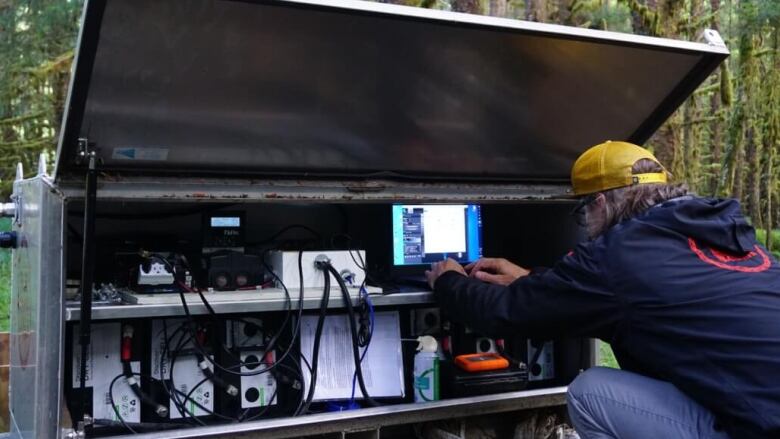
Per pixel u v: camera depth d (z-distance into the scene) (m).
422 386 2.20
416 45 1.79
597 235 1.86
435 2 4.82
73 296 1.96
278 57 1.70
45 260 1.75
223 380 2.08
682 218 1.66
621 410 1.74
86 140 1.68
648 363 1.65
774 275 1.61
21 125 6.60
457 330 2.39
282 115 1.88
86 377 1.95
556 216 2.56
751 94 6.33
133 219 2.32
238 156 1.96
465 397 2.18
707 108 8.34
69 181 1.75
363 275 2.18
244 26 1.58
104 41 1.50
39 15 6.26
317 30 1.66
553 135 2.29
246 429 1.86
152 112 1.73
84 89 1.56
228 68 1.68
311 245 2.34
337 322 2.21
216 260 2.06
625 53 2.00
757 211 7.84
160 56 1.59
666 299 1.58
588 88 2.12
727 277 1.57
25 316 2.10
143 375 2.02
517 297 1.83
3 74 6.32
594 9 5.91
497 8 6.38
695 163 7.31
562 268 1.77
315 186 2.07
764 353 1.47
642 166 1.81
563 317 1.74
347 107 1.93
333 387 2.13
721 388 1.50
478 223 2.59
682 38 5.81
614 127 2.34
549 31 1.83
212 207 2.43
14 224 2.46
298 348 2.15
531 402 2.24
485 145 2.25
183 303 1.86
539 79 2.03
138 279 1.92
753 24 5.96
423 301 2.19
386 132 2.07
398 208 2.41
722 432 1.58
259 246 2.38
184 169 1.92
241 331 2.14
